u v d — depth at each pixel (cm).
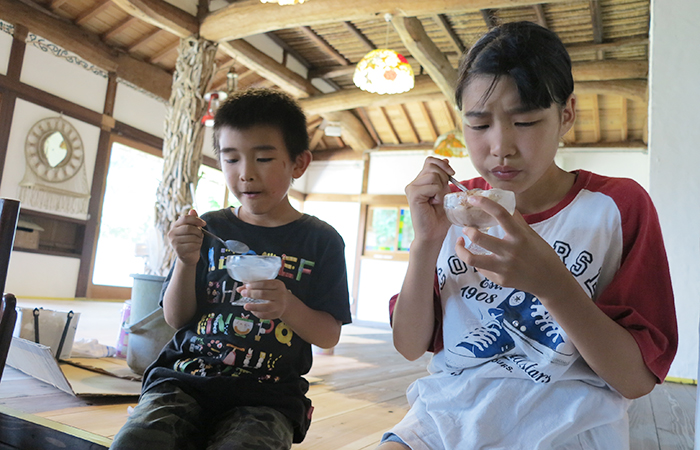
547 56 80
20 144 667
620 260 89
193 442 109
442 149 680
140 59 809
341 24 731
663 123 349
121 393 194
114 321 479
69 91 721
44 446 144
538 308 89
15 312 99
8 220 100
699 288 330
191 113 515
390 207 1095
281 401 117
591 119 891
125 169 819
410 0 524
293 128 129
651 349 78
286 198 140
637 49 709
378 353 442
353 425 186
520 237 69
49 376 196
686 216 338
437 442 89
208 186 978
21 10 651
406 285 98
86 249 763
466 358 94
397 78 484
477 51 85
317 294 132
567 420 83
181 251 121
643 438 181
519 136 80
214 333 122
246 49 741
